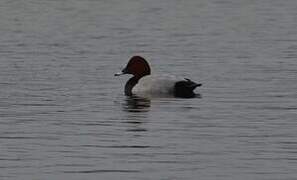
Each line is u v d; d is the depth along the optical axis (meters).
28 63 38.28
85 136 23.02
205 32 53.44
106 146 21.75
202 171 19.27
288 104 28.02
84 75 34.84
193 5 73.12
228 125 24.50
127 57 41.12
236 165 19.83
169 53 42.69
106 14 65.75
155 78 30.12
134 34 52.12
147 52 43.12
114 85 32.34
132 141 22.39
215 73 35.59
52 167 19.56
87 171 19.23
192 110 26.89
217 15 65.00
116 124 24.64
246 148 21.56
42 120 25.23
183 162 20.09
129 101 28.61
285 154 20.89
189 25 57.75
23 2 75.44
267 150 21.33
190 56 41.38
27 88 31.28
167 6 72.12
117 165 19.78
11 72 35.38
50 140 22.47
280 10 69.00
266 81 33.22
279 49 44.44
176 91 29.81
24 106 27.58
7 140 22.48
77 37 50.47
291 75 34.81
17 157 20.56
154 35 51.59
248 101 28.62
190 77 34.56
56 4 74.00
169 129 23.91
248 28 56.06
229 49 44.34
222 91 30.75
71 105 27.81
